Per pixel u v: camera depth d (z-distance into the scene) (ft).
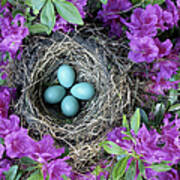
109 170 1.77
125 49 1.86
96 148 1.82
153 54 1.74
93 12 1.85
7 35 1.76
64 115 2.02
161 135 1.71
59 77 2.00
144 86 1.82
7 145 1.68
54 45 1.89
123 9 1.79
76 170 1.82
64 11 1.68
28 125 1.85
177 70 1.78
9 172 1.70
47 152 1.70
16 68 1.86
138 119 1.69
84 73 2.02
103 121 1.85
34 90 1.94
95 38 1.86
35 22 1.79
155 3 1.75
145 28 1.74
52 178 1.68
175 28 1.77
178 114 1.77
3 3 1.72
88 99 2.01
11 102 1.85
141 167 1.67
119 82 1.84
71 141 1.85
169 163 1.71
